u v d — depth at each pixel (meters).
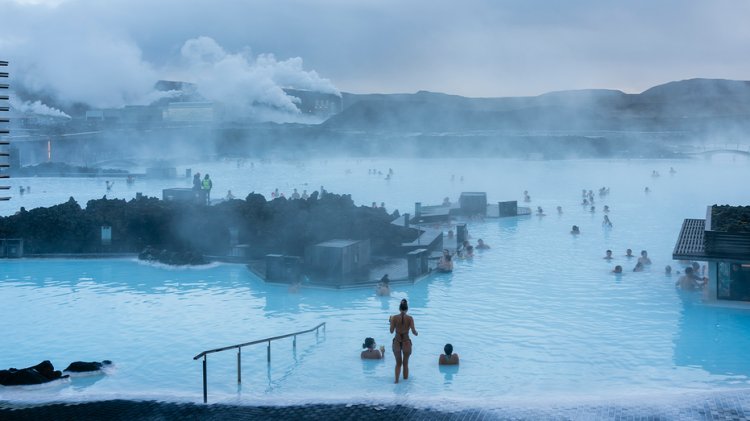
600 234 37.03
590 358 16.39
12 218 31.38
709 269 21.58
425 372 15.31
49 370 14.85
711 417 11.90
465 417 12.16
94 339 18.20
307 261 25.61
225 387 14.42
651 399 12.80
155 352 17.03
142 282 25.56
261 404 13.02
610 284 24.69
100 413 12.58
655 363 16.05
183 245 31.16
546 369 15.58
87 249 31.06
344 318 20.27
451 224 41.16
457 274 26.88
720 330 18.75
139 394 13.70
